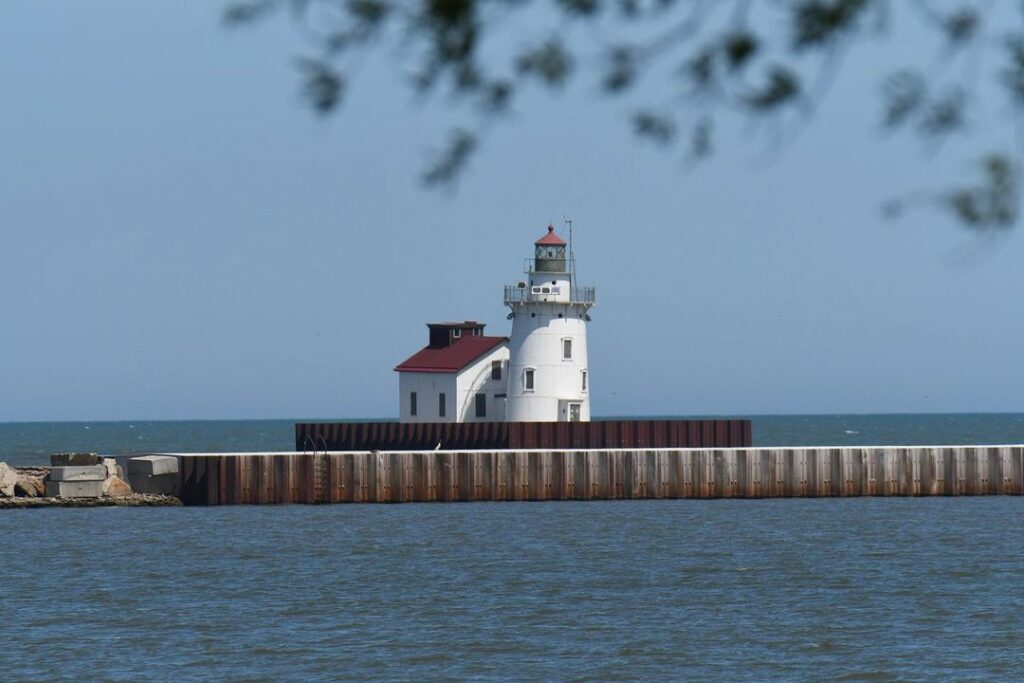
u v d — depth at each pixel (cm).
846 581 19262
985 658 14038
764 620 16212
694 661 13962
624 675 13375
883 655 14200
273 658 14200
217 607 17288
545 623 16050
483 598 17875
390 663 13925
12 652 14562
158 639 15225
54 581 19525
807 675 13350
